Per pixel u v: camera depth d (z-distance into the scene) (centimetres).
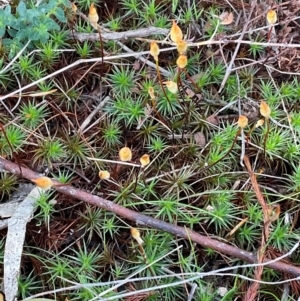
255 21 33
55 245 27
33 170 28
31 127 29
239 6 34
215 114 31
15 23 30
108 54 31
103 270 27
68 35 31
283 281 25
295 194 28
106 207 27
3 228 27
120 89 31
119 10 33
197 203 28
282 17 34
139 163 29
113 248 27
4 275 25
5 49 30
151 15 32
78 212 28
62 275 26
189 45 31
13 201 27
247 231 27
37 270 26
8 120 29
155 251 26
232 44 32
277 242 27
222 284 27
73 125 30
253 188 27
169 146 29
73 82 31
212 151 29
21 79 30
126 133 30
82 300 26
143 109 30
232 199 28
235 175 29
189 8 32
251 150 30
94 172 29
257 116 30
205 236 27
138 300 26
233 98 31
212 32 33
